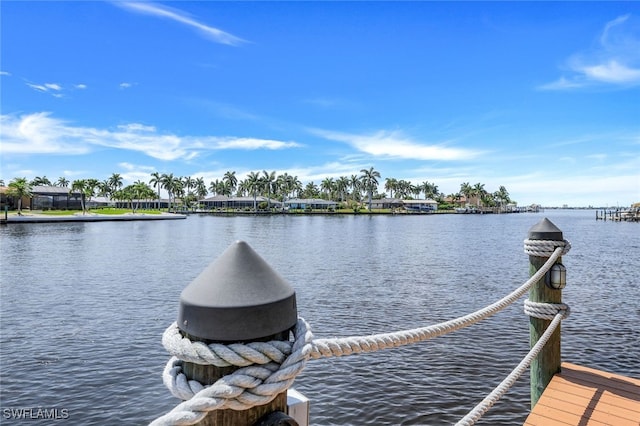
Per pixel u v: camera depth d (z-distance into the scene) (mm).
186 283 20875
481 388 9023
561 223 95250
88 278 22234
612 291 18609
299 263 28906
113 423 7727
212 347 1062
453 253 35375
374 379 9445
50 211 96125
